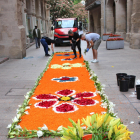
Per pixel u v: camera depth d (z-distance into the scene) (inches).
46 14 1336.1
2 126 137.3
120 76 222.2
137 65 333.4
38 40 659.4
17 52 445.1
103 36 935.0
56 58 436.5
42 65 359.3
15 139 119.9
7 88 225.5
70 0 1531.7
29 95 188.1
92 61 370.3
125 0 842.8
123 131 83.0
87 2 1417.3
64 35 696.4
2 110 164.4
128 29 776.3
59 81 245.3
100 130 86.4
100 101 173.2
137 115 148.7
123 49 566.6
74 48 418.3
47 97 184.2
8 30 440.8
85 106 162.7
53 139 117.6
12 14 438.0
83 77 262.7
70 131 83.4
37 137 120.3
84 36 355.9
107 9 1002.7
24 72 305.1
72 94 196.9
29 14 837.8
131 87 213.0
